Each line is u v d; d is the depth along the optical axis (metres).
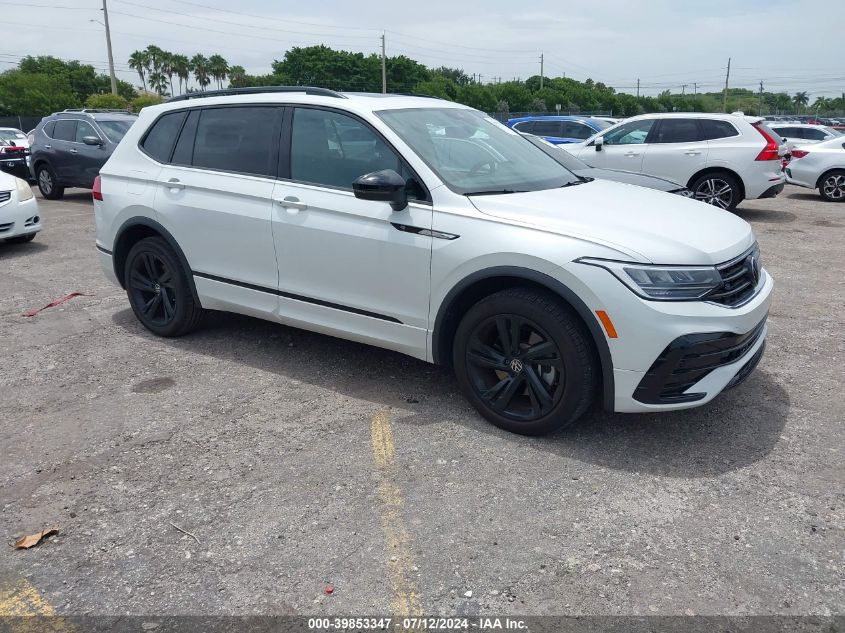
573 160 7.51
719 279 3.38
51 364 4.97
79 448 3.75
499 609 2.53
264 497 3.26
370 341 4.23
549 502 3.18
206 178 4.83
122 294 6.82
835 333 5.41
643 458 3.55
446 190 3.84
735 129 10.81
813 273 7.40
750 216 11.66
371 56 85.75
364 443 3.74
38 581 2.73
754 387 4.39
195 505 3.21
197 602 2.60
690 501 3.17
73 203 13.83
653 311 3.26
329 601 2.59
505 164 4.36
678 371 3.34
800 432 3.79
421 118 4.36
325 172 4.29
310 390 4.45
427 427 3.91
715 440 3.72
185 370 4.81
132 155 5.38
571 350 3.46
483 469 3.46
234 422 4.02
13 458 3.66
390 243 3.94
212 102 4.97
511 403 3.84
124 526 3.06
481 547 2.87
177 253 5.06
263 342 5.33
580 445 3.69
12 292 6.93
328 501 3.21
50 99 65.88
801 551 2.81
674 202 4.13
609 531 2.96
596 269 3.33
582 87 99.69
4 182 8.88
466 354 3.86
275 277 4.55
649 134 11.46
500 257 3.56
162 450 3.71
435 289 3.83
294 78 84.81
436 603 2.56
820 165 13.62
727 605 2.53
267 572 2.75
